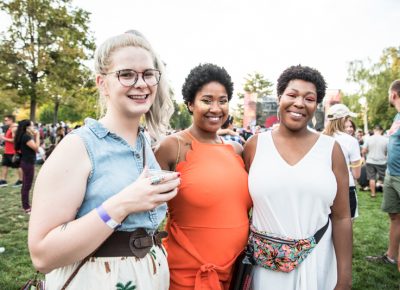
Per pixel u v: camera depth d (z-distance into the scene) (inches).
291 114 74.2
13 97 822.5
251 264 75.5
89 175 49.9
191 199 72.7
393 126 153.6
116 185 50.8
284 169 73.1
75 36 828.6
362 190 366.6
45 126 1138.0
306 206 72.6
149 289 53.1
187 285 73.1
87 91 855.1
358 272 159.0
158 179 47.2
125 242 51.7
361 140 589.9
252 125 682.2
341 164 75.0
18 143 241.6
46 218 45.3
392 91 152.3
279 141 77.3
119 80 53.3
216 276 71.5
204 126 80.4
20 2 765.3
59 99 860.6
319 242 74.4
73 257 44.8
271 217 73.8
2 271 148.6
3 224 213.9
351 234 76.0
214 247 72.9
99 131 52.5
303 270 72.2
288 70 77.4
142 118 72.2
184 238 73.8
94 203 49.6
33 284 53.4
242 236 75.4
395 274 156.6
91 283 49.1
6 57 786.8
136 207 45.7
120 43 55.1
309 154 74.1
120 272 50.6
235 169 76.7
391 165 154.6
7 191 315.9
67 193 47.1
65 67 815.1
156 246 58.2
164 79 69.0
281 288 73.5
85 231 44.3
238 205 75.2
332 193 72.3
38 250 44.3
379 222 241.4
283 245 72.3
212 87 78.4
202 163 75.2
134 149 55.2
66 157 47.9
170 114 72.2
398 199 157.6
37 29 791.1
